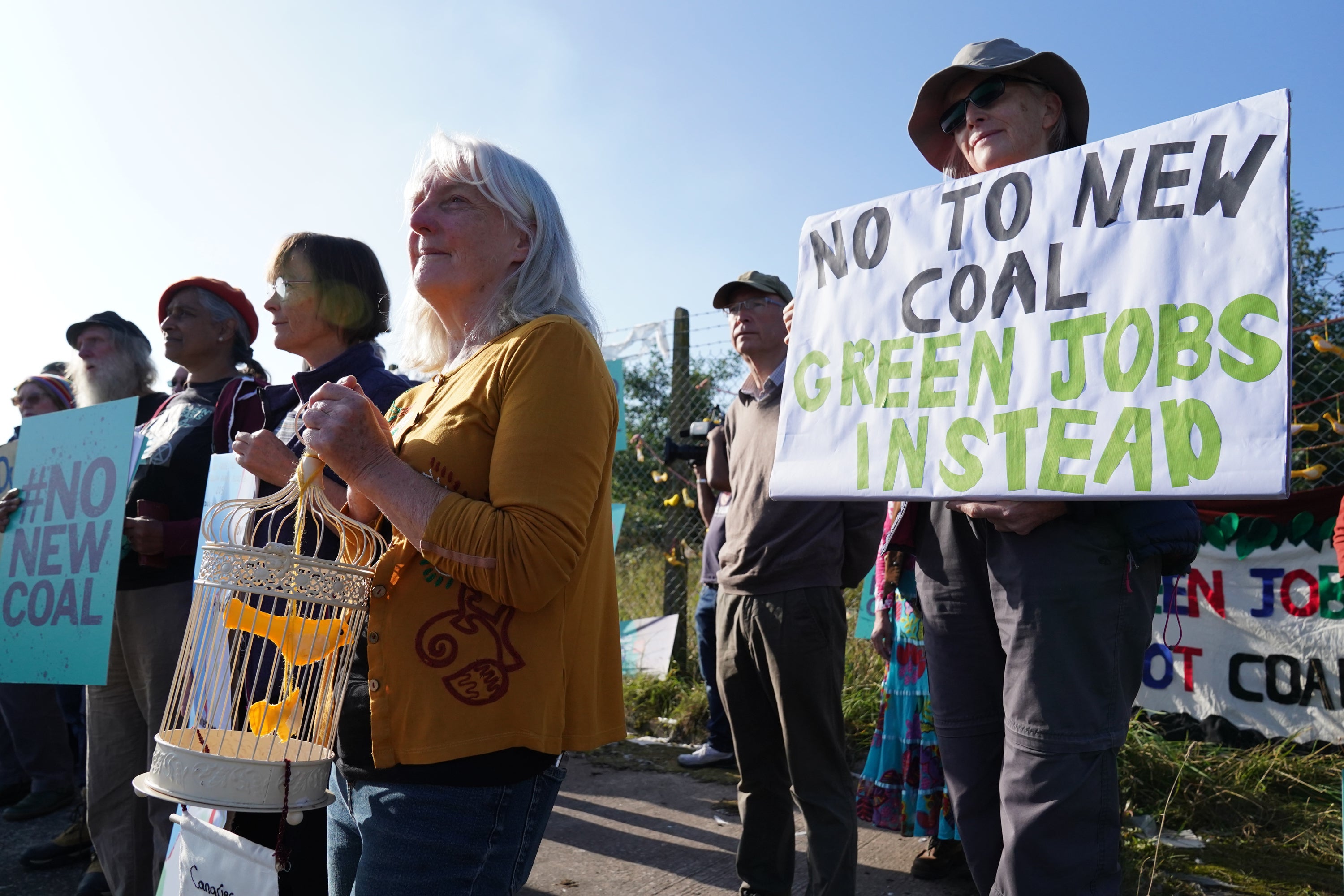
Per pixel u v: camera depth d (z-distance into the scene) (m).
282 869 1.28
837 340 1.75
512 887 1.29
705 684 4.62
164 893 1.83
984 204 1.60
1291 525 3.82
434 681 1.25
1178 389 1.32
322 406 1.29
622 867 3.00
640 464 6.42
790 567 2.36
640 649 5.54
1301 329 4.38
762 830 2.48
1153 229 1.39
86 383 3.51
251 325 2.93
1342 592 3.68
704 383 5.64
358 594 1.31
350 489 1.53
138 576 2.46
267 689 1.51
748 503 2.48
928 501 1.69
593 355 1.37
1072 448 1.41
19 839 3.42
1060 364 1.45
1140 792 3.45
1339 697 3.64
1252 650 3.85
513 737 1.24
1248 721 3.82
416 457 1.34
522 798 1.29
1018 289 1.52
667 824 3.42
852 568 2.50
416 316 1.79
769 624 2.36
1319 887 2.79
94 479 2.47
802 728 2.34
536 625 1.29
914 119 2.07
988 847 1.86
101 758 2.53
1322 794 3.46
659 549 6.27
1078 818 1.57
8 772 3.92
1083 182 1.48
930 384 1.60
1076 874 1.56
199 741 1.37
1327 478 4.27
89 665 2.34
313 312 2.17
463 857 1.24
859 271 1.75
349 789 1.41
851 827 2.34
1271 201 1.28
